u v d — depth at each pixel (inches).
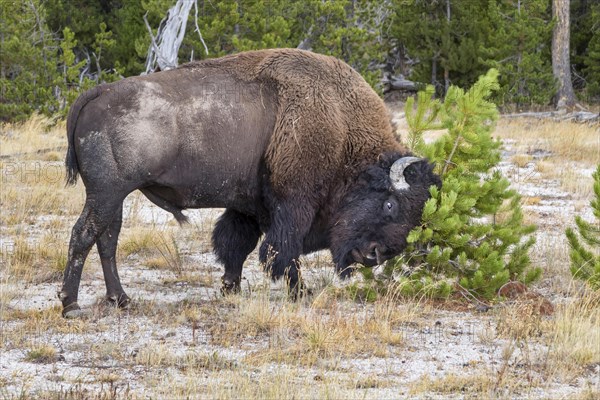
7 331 989.2
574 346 924.6
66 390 796.0
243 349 932.0
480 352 942.4
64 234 1505.9
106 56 3850.9
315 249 1182.9
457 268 1162.6
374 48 3390.7
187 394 780.0
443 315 1093.1
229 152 1091.9
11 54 2957.7
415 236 1119.6
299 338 966.4
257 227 1187.3
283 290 1178.6
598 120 3422.7
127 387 800.3
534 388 828.6
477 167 1203.9
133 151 1040.2
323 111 1112.8
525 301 1079.0
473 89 1195.9
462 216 1163.9
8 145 2343.8
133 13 3764.8
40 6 3213.6
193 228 1593.3
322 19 3304.6
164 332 995.3
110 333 989.8
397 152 1143.6
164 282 1251.8
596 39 4097.0
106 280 1098.7
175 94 1070.4
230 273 1180.5
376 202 1121.4
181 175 1078.4
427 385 820.6
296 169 1104.8
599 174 1216.8
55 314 1057.5
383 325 991.6
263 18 3211.1
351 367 884.0
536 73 3779.5
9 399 767.7
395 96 4180.6
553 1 3878.0
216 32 3107.8
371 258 1122.7
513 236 1176.8
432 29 3912.4
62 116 2906.0
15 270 1253.1
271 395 764.6
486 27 3868.1
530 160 2410.2
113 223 1093.1
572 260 1199.6
